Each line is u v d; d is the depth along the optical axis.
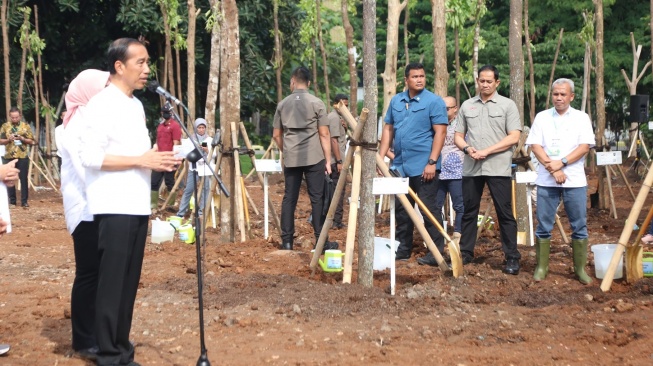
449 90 36.59
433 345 6.93
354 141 8.94
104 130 6.07
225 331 7.45
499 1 36.94
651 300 8.38
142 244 6.29
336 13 36.97
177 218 12.98
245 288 9.06
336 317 7.94
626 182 15.18
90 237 6.48
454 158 11.95
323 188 11.75
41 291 9.30
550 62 34.66
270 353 6.66
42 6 28.36
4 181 6.28
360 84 41.16
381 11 41.31
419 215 10.41
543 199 9.59
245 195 12.84
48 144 25.28
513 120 9.94
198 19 28.86
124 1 27.48
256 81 30.12
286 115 11.63
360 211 9.08
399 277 9.71
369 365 6.30
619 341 6.91
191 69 18.03
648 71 33.94
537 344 6.93
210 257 11.20
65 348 6.90
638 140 23.59
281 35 28.20
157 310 8.23
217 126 31.78
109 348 6.14
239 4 29.55
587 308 8.20
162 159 6.18
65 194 6.43
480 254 11.29
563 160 9.34
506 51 34.81
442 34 13.56
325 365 6.30
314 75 25.80
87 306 6.63
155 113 30.02
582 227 9.50
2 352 6.66
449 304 8.39
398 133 10.53
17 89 28.06
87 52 30.09
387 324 7.59
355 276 9.76
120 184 6.10
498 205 9.91
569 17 34.66
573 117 9.48
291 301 8.41
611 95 36.19
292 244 11.78
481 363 6.39
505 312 8.05
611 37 34.28
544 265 9.65
